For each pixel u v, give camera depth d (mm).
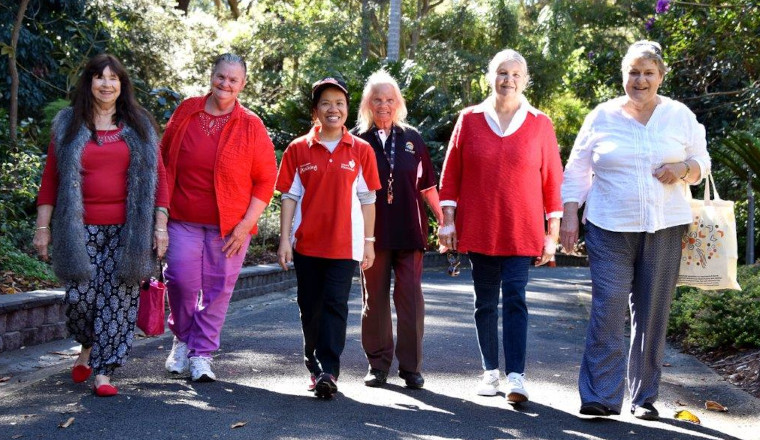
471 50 32438
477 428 5172
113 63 5715
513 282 5898
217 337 6250
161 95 14180
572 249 5668
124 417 5102
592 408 5379
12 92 12680
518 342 5836
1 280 8422
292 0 33812
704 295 8312
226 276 6234
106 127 5750
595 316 5449
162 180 5887
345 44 31219
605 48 35781
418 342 6188
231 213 6172
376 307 6188
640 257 5488
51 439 4652
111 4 19000
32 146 12367
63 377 6164
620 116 5516
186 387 5945
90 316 5758
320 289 5992
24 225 10594
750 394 6180
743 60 12773
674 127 5430
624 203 5418
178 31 21141
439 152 22000
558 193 6121
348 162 5898
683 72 13414
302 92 21312
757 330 7422
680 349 8016
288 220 6023
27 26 17375
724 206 5453
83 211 5684
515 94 5934
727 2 12414
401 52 32719
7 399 5504
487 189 5922
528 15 35719
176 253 6180
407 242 6078
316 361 5867
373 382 6234
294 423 5113
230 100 6199
